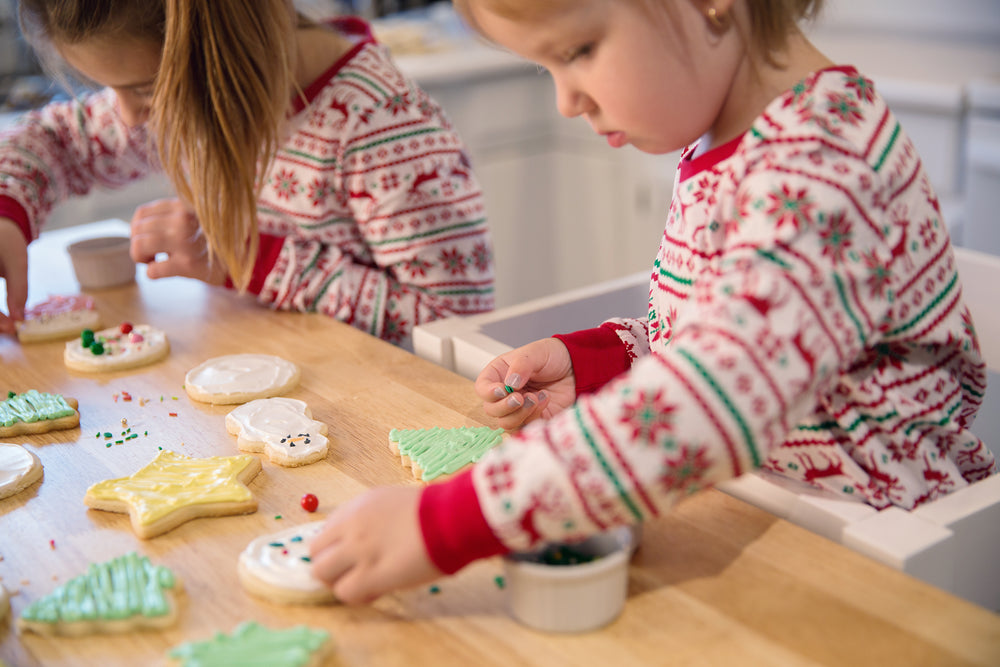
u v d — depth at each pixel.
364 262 1.27
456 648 0.58
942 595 0.60
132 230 1.20
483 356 0.96
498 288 2.73
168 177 1.11
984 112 1.89
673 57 0.60
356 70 1.19
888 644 0.56
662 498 0.56
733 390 0.54
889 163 0.62
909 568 0.64
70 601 0.62
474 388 0.93
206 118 1.03
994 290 1.04
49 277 1.34
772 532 0.68
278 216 1.24
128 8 1.01
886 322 0.65
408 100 1.20
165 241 1.19
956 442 0.75
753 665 0.55
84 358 1.03
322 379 0.97
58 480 0.80
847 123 0.61
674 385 0.54
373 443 0.84
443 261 1.21
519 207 2.70
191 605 0.63
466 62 2.39
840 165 0.59
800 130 0.61
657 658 0.56
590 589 0.57
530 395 0.87
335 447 0.83
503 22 0.60
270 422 0.86
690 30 0.61
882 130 0.63
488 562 0.66
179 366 1.03
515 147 2.63
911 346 0.69
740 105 0.67
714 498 0.72
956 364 0.73
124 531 0.72
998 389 1.03
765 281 0.56
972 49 2.07
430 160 1.19
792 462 0.74
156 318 1.17
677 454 0.54
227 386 0.94
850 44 2.30
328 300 1.17
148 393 0.97
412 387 0.94
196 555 0.69
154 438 0.87
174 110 1.02
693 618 0.59
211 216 1.07
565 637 0.58
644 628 0.59
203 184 1.05
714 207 0.68
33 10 1.08
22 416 0.89
